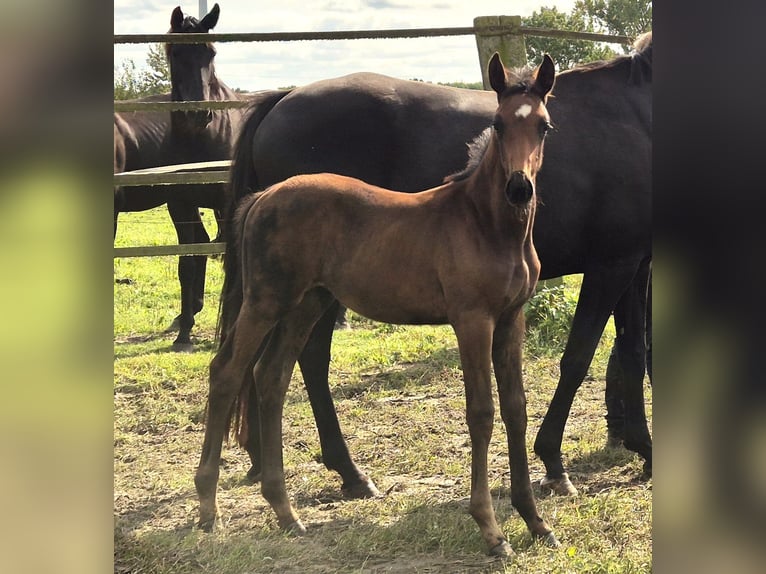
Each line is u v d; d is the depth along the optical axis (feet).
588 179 14.65
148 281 33.47
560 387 14.12
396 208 11.85
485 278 11.01
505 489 13.70
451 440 16.34
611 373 15.90
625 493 13.50
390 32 21.18
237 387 12.29
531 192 10.34
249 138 15.23
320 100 14.89
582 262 15.10
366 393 19.30
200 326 27.25
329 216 11.96
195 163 25.73
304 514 13.03
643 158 14.79
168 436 17.03
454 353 22.33
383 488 14.05
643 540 11.37
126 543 11.08
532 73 11.16
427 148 14.85
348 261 11.89
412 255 11.56
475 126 15.01
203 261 27.20
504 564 10.73
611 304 14.46
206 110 23.89
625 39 22.79
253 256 12.16
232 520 12.75
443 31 21.49
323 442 13.98
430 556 11.26
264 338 13.65
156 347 24.32
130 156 25.30
